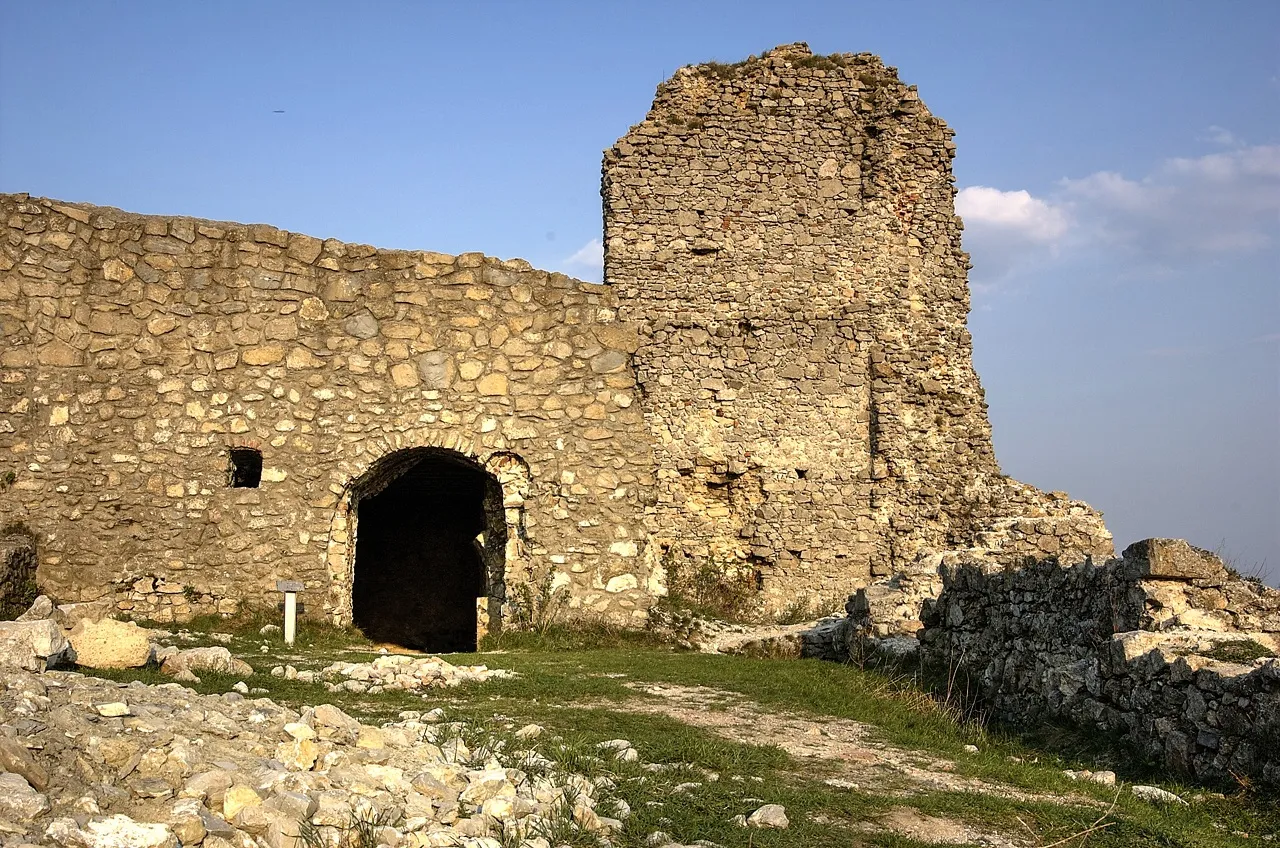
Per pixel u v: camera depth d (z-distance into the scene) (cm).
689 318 2331
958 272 2417
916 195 2422
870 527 2292
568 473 1580
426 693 993
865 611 1498
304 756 626
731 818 644
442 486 1994
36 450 1460
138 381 1494
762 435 2308
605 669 1211
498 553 1612
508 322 1593
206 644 1266
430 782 627
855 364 2344
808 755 830
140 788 546
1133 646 838
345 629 1487
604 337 1612
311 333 1543
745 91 2420
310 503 1512
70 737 568
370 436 1541
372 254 1573
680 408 2305
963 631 1202
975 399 2367
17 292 1479
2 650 740
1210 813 687
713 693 1089
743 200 2380
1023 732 949
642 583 1575
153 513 1475
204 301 1523
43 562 1442
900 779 762
